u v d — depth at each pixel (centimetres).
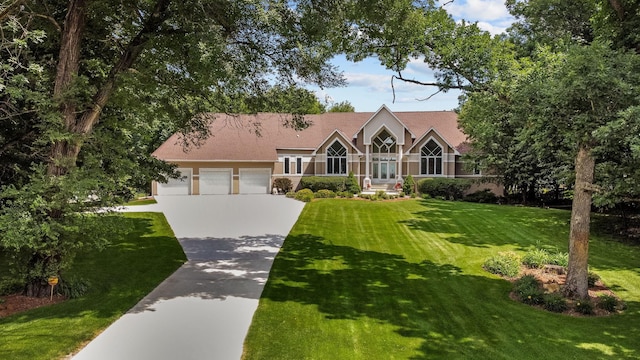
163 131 4059
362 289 1160
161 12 1113
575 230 1095
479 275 1332
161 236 1853
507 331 890
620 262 1498
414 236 1925
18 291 1060
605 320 962
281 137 3978
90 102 1053
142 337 812
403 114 4203
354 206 2773
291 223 2216
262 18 946
